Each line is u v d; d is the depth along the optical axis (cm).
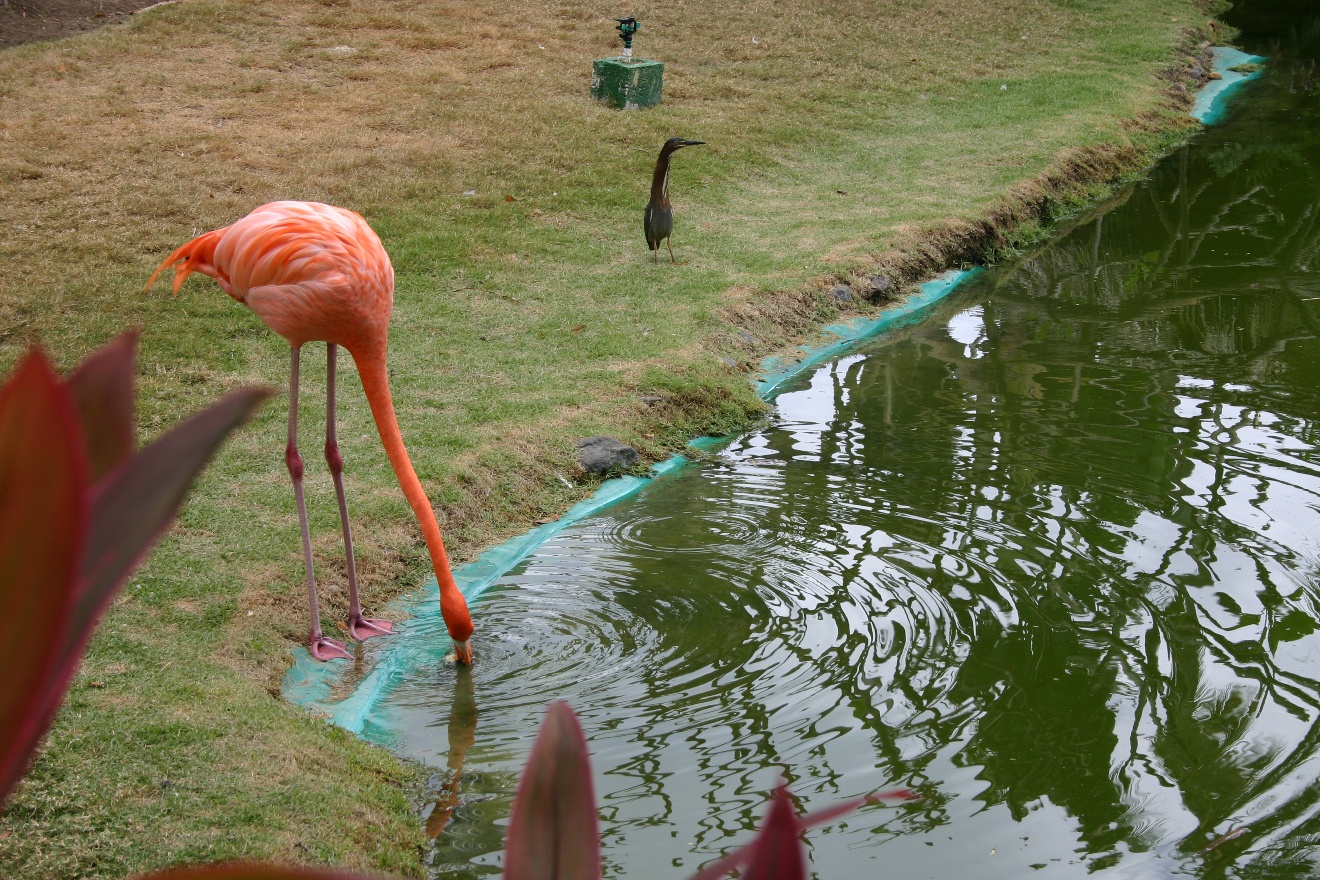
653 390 681
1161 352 791
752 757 390
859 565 515
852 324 841
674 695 425
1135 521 554
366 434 598
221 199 895
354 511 527
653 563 521
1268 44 1877
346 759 370
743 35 1551
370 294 415
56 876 285
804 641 458
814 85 1376
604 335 744
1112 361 776
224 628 434
